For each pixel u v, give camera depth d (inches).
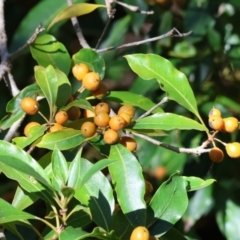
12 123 37.2
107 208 33.4
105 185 33.6
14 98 37.2
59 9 49.9
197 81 51.3
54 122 35.7
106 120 34.4
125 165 33.9
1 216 32.3
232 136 50.0
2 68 40.3
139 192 33.5
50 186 31.6
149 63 37.6
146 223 33.4
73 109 36.1
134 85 49.7
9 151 33.1
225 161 51.3
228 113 50.4
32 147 35.0
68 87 36.3
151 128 35.2
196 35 50.4
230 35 52.0
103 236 31.3
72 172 32.3
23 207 34.1
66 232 31.5
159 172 50.8
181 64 51.6
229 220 52.0
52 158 32.6
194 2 50.7
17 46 49.4
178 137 50.1
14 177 33.5
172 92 37.1
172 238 34.8
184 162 50.6
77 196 33.4
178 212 33.5
